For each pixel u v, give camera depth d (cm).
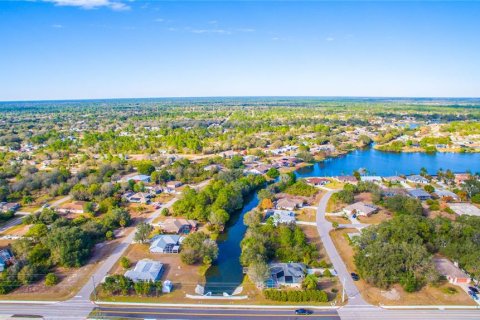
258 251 11081
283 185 18562
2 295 9456
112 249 12181
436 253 11406
